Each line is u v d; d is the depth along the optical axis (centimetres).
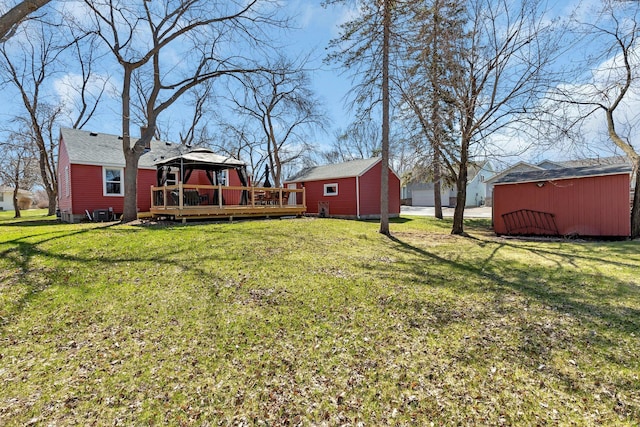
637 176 977
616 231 962
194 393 245
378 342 314
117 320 360
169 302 405
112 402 235
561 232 1051
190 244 670
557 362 274
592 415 212
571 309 384
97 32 951
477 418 213
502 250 759
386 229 993
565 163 2234
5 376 264
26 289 427
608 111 1059
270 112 2097
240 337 325
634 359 275
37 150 1819
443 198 3331
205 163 1081
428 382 252
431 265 598
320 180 1814
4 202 3741
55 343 315
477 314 374
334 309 389
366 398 236
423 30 865
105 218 1323
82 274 485
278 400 237
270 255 627
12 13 494
